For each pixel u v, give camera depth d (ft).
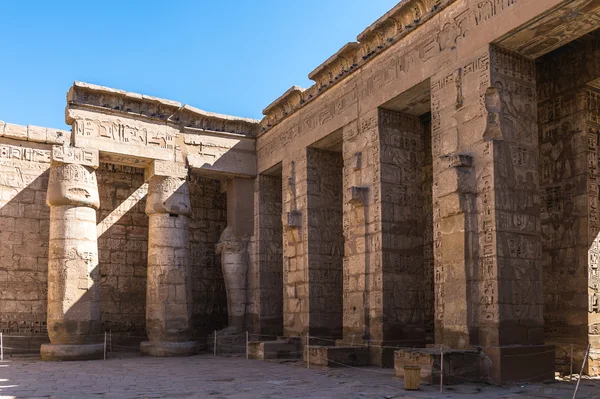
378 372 45.14
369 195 52.95
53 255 61.62
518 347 38.34
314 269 61.77
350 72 56.34
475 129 41.70
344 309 54.65
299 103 64.95
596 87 46.24
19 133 67.82
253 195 74.02
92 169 64.39
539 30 39.50
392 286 50.78
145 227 75.56
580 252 44.60
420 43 48.03
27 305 66.39
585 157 45.32
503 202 39.91
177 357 62.95
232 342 68.18
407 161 53.62
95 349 60.39
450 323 41.22
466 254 40.50
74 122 63.87
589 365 42.45
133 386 38.58
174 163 68.74
